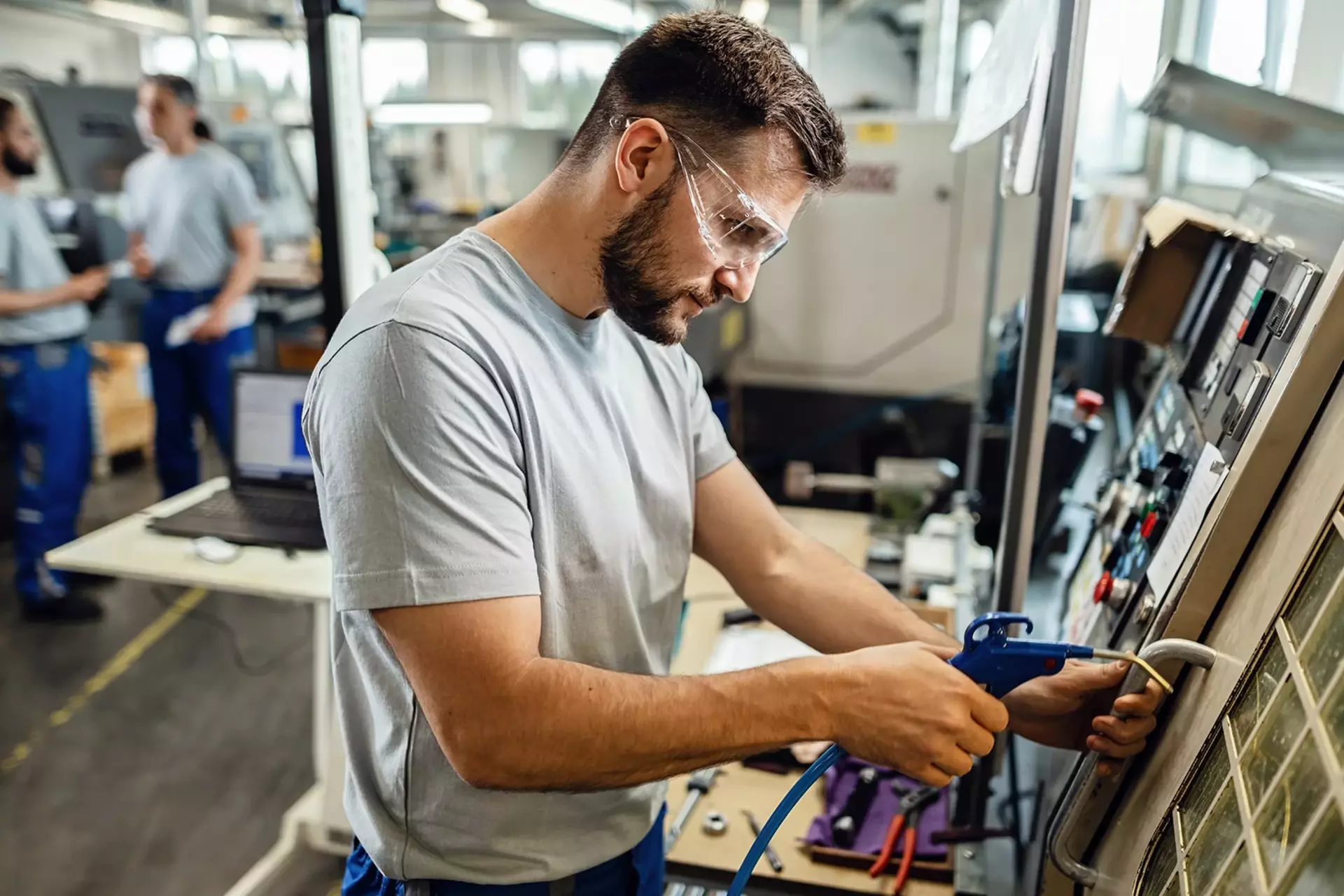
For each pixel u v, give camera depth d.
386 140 4.79
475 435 0.76
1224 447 0.75
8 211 2.99
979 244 2.12
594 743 0.74
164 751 2.57
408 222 4.38
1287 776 0.52
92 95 3.96
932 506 2.04
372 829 0.93
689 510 1.01
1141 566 0.89
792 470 2.28
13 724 2.68
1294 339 0.69
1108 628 0.92
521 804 0.91
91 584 3.51
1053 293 0.96
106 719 2.71
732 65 0.77
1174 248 1.14
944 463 2.14
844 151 0.85
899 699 0.78
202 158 3.40
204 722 2.70
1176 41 1.83
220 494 2.21
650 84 0.79
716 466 1.08
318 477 0.81
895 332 2.21
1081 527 1.33
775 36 0.83
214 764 2.52
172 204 3.40
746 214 0.80
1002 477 1.68
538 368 0.84
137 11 5.48
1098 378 1.65
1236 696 0.62
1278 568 0.63
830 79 7.39
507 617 0.75
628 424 0.93
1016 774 1.20
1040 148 0.94
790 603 1.05
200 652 3.07
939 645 0.95
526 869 0.92
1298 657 0.54
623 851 0.99
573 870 0.95
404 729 0.88
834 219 2.17
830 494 2.27
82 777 2.46
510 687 0.74
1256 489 0.67
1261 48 1.59
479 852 0.91
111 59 7.29
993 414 1.75
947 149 2.07
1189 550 0.73
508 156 4.27
